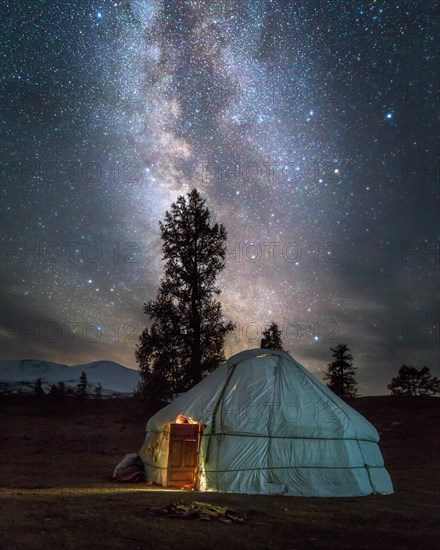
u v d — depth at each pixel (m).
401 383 35.50
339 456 11.88
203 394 13.01
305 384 12.90
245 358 13.44
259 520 7.82
